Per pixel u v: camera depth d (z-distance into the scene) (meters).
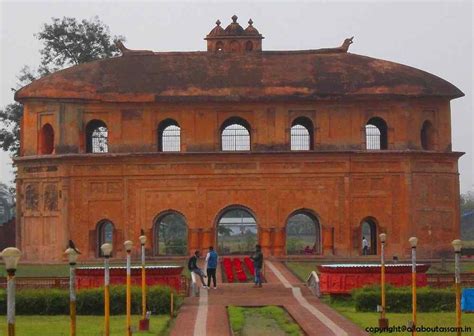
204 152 61.97
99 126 63.97
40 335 30.61
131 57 65.50
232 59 65.12
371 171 62.59
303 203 62.19
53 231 62.72
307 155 62.12
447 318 34.56
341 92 62.53
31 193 63.81
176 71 64.06
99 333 31.12
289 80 63.16
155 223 62.22
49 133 64.00
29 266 59.19
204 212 62.12
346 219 62.19
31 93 63.19
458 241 26.44
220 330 32.38
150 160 62.22
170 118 63.00
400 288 38.91
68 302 37.50
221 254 63.09
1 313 37.41
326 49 66.25
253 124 62.84
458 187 64.12
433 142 64.12
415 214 62.56
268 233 61.94
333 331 31.25
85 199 62.31
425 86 63.31
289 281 49.41
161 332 31.53
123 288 38.00
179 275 43.25
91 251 62.22
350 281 41.41
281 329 32.78
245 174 62.12
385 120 63.31
